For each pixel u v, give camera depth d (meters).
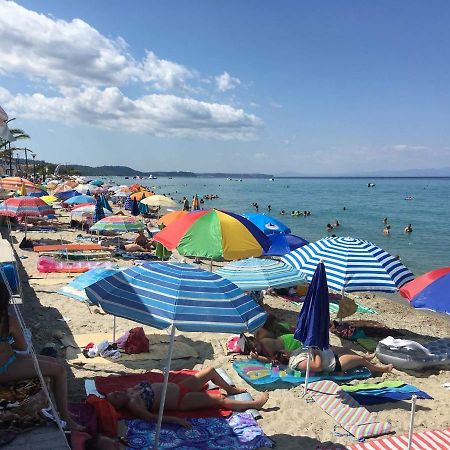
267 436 5.51
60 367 4.64
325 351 7.33
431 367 8.11
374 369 7.71
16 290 8.30
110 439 4.58
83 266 13.94
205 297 4.35
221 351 8.22
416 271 20.36
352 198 80.62
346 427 5.76
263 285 8.54
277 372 7.29
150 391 5.67
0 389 4.76
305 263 9.33
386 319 11.80
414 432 5.78
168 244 8.33
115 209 35.84
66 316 9.56
